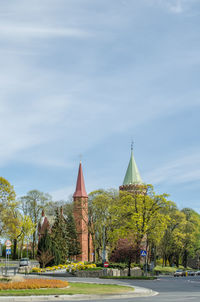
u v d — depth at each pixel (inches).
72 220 3595.0
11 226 2488.9
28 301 822.5
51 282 1135.0
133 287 1243.2
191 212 4033.0
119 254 2010.3
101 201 2960.1
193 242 3747.5
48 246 2393.0
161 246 3585.1
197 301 813.9
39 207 3821.4
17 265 3068.4
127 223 2145.7
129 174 4178.2
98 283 1339.8
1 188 2519.7
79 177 4714.6
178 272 2856.8
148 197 2176.4
